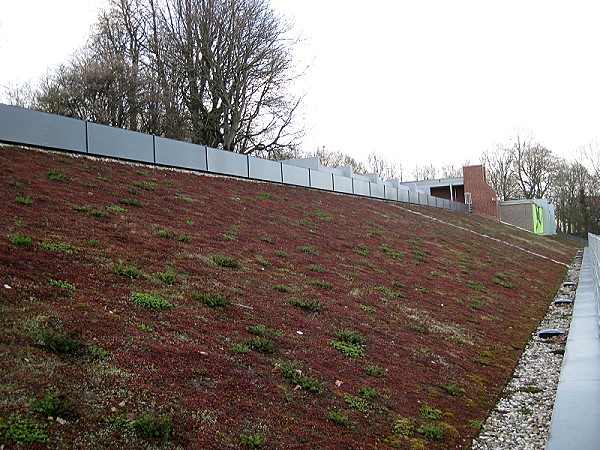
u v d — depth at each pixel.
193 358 7.86
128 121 34.16
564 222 90.00
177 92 39.19
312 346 10.03
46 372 6.20
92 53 37.56
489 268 26.12
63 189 14.60
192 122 38.59
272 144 40.94
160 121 35.81
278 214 21.53
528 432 9.07
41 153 17.59
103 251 10.90
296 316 11.30
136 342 7.68
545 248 45.69
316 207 26.09
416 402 9.31
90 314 8.01
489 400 10.53
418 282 18.58
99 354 6.96
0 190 12.84
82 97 31.98
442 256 25.05
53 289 8.42
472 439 8.71
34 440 5.08
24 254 9.34
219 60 38.47
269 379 8.17
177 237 13.83
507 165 88.31
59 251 10.05
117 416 5.92
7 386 5.70
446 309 16.25
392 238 25.27
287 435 6.88
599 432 8.23
